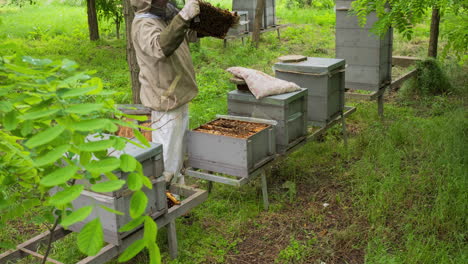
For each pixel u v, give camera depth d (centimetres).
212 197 473
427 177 486
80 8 2180
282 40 1305
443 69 856
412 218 417
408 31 453
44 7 2203
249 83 459
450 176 471
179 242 395
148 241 116
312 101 536
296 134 486
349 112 603
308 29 1430
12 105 121
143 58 400
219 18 382
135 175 121
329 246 394
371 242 392
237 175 423
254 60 1062
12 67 115
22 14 1917
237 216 437
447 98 771
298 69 528
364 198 450
